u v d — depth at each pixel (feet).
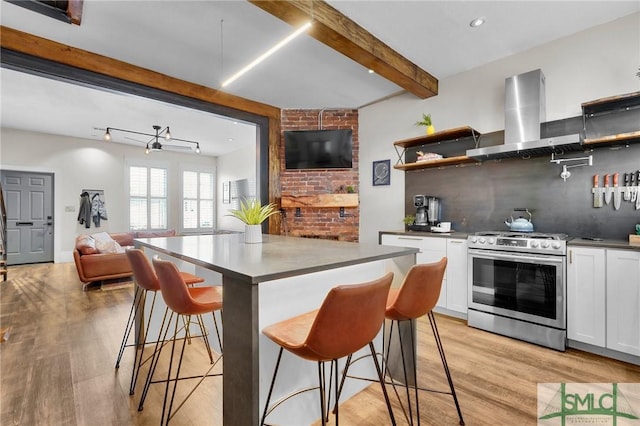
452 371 6.96
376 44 9.55
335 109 15.84
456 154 12.04
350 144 15.34
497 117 10.96
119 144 24.29
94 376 6.73
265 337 4.73
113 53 10.41
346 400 5.96
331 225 15.66
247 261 4.63
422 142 12.59
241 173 25.98
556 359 7.53
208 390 6.28
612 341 7.30
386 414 5.53
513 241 8.79
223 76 12.12
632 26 8.42
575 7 8.21
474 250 9.64
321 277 5.50
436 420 5.34
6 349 8.00
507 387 6.31
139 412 5.52
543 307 8.26
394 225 14.12
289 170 15.81
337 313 3.34
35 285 15.12
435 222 12.28
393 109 14.19
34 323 9.93
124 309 11.42
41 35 9.34
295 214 15.83
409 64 10.98
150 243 7.30
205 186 28.99
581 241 8.02
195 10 8.27
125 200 24.48
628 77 8.46
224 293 4.17
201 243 7.28
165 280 4.87
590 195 9.05
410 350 6.31
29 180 21.03
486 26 9.05
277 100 14.70
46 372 6.86
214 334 8.09
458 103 11.96
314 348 3.40
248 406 3.78
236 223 26.53
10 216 20.45
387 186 14.40
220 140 22.95
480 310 9.48
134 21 8.71
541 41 9.83
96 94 13.98
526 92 9.65
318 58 10.81
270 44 9.90
